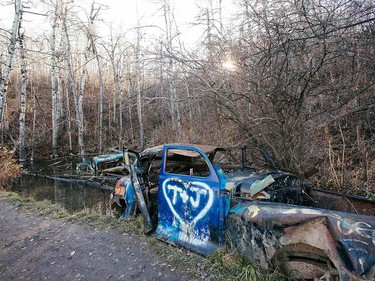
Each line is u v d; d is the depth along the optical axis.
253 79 5.00
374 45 4.06
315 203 3.81
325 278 2.38
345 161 5.99
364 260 2.08
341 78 4.74
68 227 5.05
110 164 10.50
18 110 22.56
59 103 22.22
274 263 2.75
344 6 4.21
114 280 3.21
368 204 3.29
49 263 3.77
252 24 6.23
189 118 10.78
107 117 23.89
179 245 3.78
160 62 5.74
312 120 5.38
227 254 3.19
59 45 19.81
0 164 10.46
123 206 5.56
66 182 9.96
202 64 5.52
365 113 5.71
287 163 5.37
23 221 5.61
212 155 4.29
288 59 4.61
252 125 5.36
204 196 3.58
